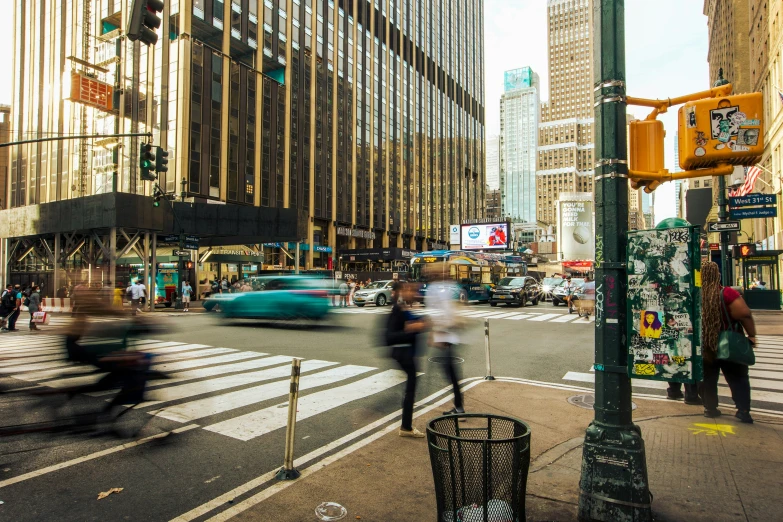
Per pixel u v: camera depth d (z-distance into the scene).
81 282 5.71
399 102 69.56
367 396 6.69
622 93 3.32
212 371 8.39
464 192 91.00
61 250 31.91
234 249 38.38
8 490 3.80
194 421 5.53
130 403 5.62
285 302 15.60
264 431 5.21
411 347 5.11
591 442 3.19
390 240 68.12
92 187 42.66
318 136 52.72
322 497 3.63
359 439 4.99
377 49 64.69
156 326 5.92
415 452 4.56
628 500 3.01
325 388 7.15
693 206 24.78
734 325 5.42
